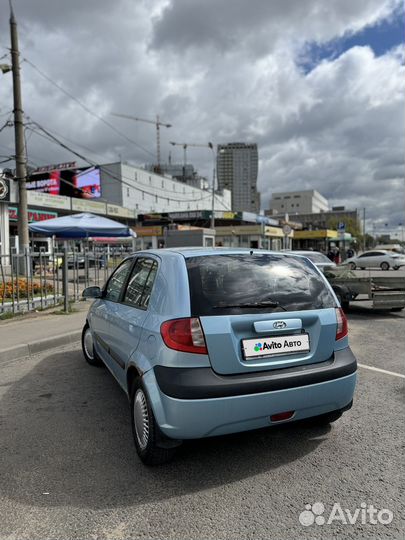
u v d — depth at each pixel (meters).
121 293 4.21
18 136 14.03
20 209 14.04
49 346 6.63
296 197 139.00
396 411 4.06
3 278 8.80
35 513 2.54
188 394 2.72
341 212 103.44
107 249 17.86
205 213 43.16
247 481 2.87
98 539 2.31
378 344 6.95
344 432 3.60
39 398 4.44
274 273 3.36
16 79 13.95
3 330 7.32
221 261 3.29
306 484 2.83
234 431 2.84
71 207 43.03
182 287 3.02
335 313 3.34
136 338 3.30
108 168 68.88
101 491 2.75
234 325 2.91
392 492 2.74
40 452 3.28
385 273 25.62
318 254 13.67
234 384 2.79
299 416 3.06
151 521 2.46
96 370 5.43
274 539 2.31
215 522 2.45
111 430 3.67
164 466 3.06
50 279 10.17
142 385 3.01
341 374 3.18
